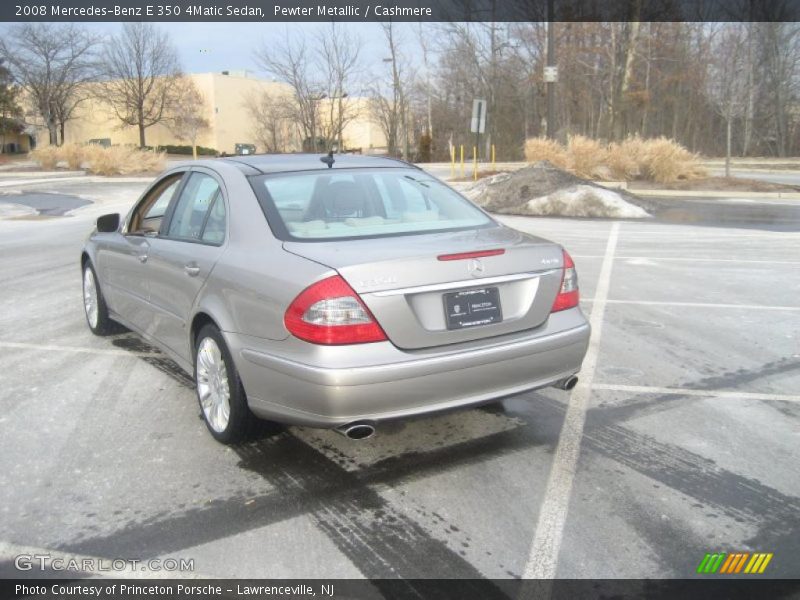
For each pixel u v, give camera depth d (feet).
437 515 10.90
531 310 12.29
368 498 11.44
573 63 128.98
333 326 10.80
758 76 143.13
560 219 52.90
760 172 101.71
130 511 11.07
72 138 212.64
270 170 14.30
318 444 13.47
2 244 39.34
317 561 9.73
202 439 13.66
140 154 108.37
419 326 11.23
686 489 11.60
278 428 13.34
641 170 78.18
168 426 14.28
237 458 12.88
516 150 153.99
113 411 15.03
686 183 75.10
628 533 10.32
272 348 11.56
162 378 17.07
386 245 11.85
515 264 12.12
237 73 218.18
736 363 17.92
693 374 17.13
